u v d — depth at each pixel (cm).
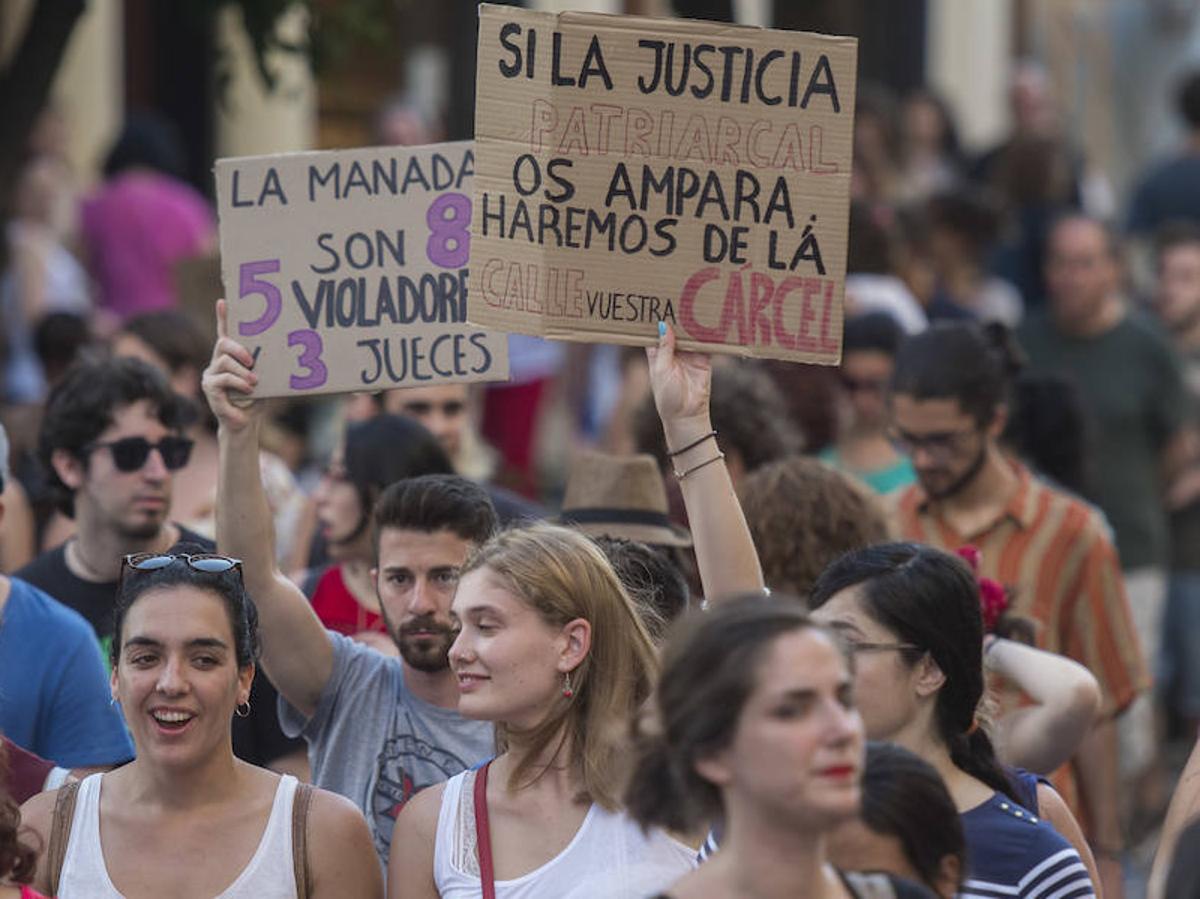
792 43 1202
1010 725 1319
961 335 1593
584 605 1132
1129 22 5112
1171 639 2475
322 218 1316
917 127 3628
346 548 1562
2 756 1108
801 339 1210
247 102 3531
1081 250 2353
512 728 1141
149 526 1490
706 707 847
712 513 1185
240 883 1121
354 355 1315
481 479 2039
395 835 1162
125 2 3525
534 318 1212
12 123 2025
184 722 1118
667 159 1206
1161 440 2391
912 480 1909
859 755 845
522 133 1210
